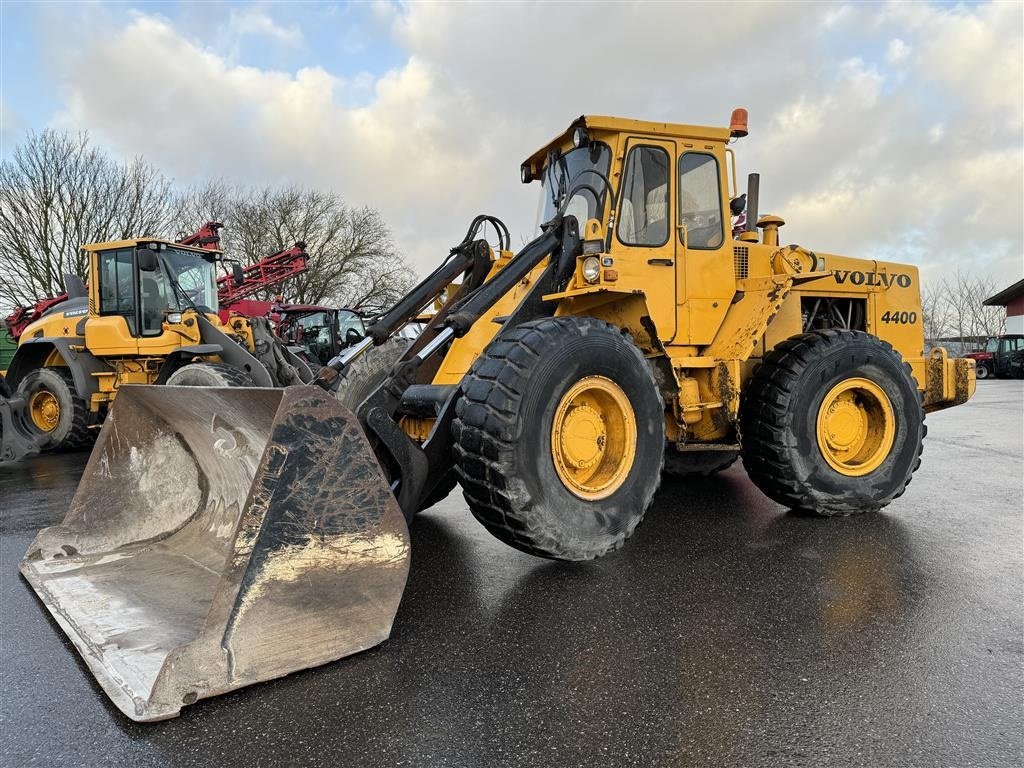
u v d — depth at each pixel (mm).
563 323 3303
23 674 2398
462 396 3146
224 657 2201
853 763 1837
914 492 5254
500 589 3182
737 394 4145
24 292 20969
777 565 3461
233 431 3076
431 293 3990
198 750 1937
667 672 2354
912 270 5465
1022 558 3541
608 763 1847
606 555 3529
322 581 2414
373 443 3059
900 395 4484
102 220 21828
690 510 4652
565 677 2326
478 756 1888
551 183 4516
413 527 4340
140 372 8422
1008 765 1824
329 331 15875
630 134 4043
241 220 29344
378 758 1886
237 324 8562
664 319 4164
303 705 2164
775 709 2107
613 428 3500
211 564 3139
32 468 7402
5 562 3701
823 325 5250
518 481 3018
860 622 2744
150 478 3566
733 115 4449
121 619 2689
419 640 2629
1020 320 34281
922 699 2156
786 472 4188
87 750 1943
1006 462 6746
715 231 4344
